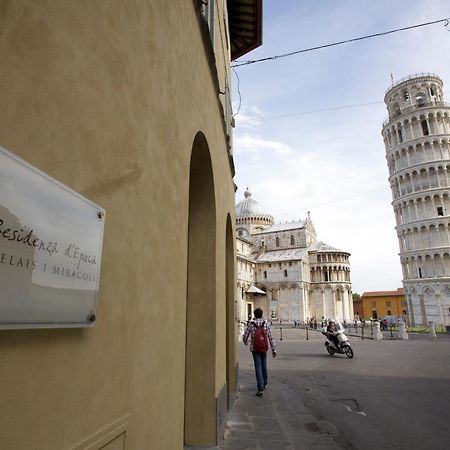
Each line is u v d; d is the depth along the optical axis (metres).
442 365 13.20
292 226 73.31
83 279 1.56
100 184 1.77
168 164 2.92
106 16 1.88
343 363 13.95
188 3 3.84
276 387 9.40
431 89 60.84
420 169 56.41
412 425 6.21
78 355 1.53
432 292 52.06
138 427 2.13
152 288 2.46
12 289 1.15
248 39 13.42
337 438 5.53
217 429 5.05
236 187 10.63
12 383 1.17
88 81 1.68
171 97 3.05
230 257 8.84
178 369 3.08
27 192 1.24
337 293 68.50
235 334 9.16
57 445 1.36
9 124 1.19
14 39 1.23
